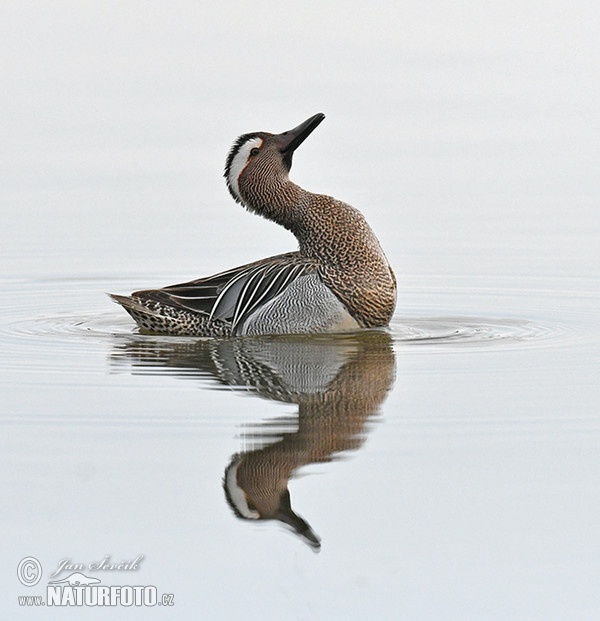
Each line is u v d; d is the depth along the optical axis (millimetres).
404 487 12516
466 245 25281
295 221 19328
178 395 15375
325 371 16500
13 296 22141
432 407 14820
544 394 15273
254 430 14086
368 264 18703
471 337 18547
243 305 18688
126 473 12906
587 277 22844
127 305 19109
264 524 11922
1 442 13727
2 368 16750
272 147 19484
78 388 15695
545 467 12938
